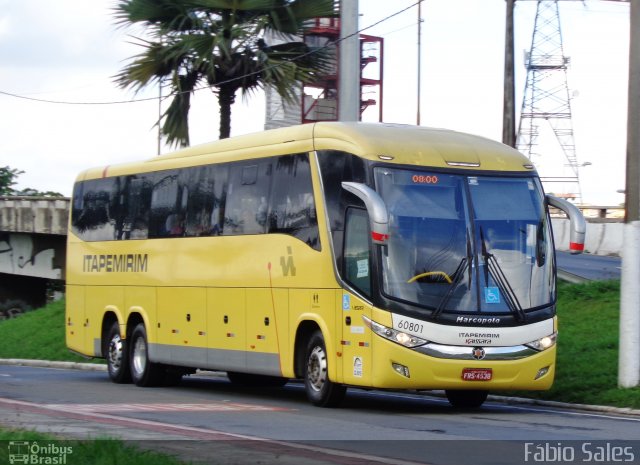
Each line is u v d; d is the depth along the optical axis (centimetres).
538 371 1530
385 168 1523
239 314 1811
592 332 2052
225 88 2880
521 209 1572
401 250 1492
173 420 1403
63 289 5931
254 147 1820
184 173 2028
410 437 1210
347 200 1558
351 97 2181
